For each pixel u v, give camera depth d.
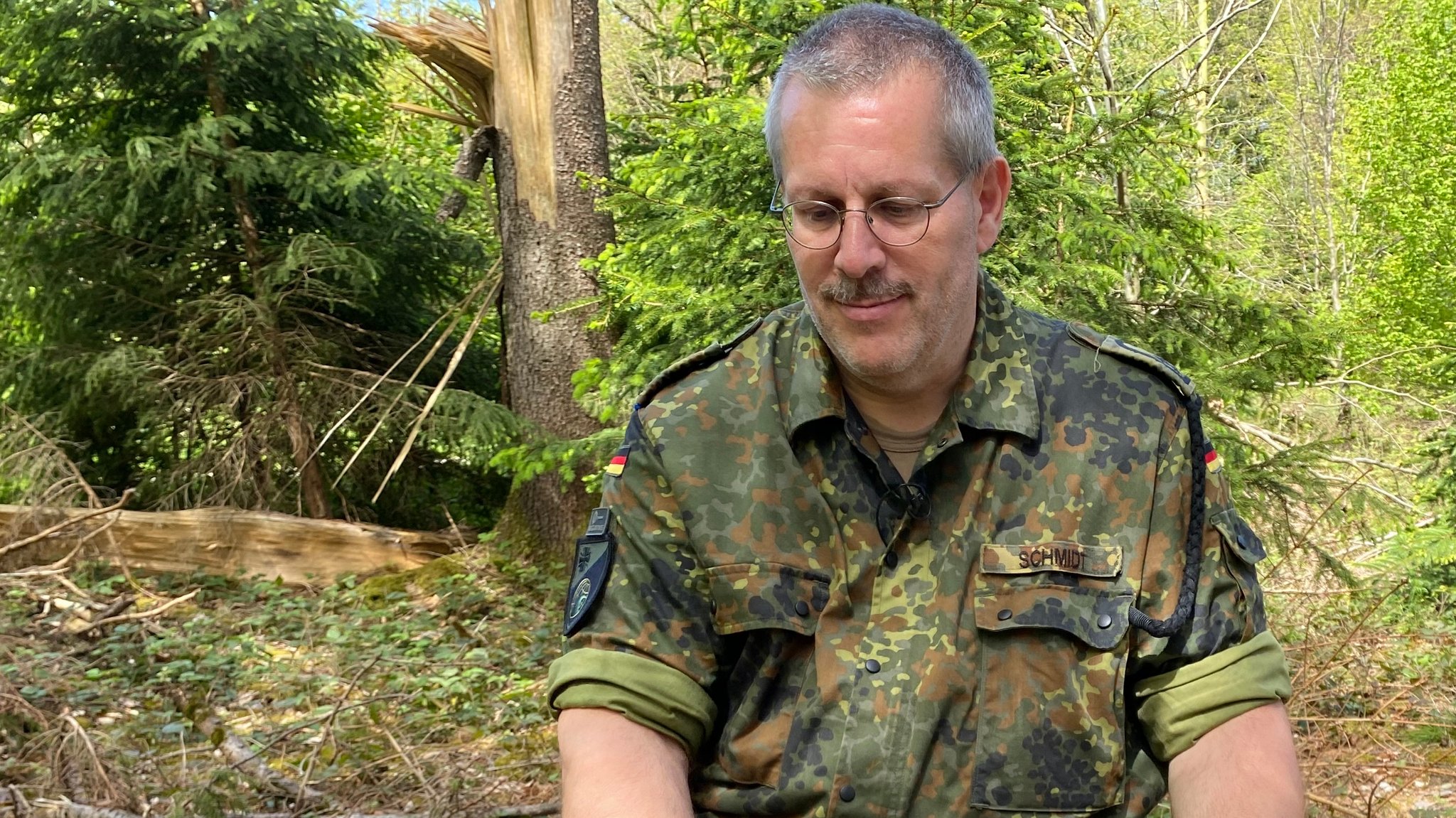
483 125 8.75
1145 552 1.30
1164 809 2.82
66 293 8.44
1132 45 14.18
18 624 5.45
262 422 8.34
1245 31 18.33
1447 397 8.48
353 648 6.16
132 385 8.15
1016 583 1.29
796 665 1.31
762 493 1.33
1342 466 7.26
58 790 3.65
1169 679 1.28
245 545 7.75
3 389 8.41
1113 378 1.35
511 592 7.51
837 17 1.31
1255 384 4.80
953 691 1.27
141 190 8.19
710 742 1.36
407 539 7.98
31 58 8.40
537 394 8.13
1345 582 5.10
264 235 8.95
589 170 8.12
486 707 5.08
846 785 1.26
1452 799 3.99
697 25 7.06
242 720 4.85
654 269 4.99
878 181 1.24
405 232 8.98
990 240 1.40
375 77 10.03
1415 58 15.77
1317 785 3.71
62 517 6.81
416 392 8.44
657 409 1.38
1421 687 4.98
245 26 8.22
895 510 1.32
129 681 5.17
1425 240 14.41
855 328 1.28
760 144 4.60
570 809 1.26
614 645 1.32
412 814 3.64
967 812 1.26
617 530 1.35
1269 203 19.30
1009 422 1.31
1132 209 5.09
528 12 8.11
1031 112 4.80
